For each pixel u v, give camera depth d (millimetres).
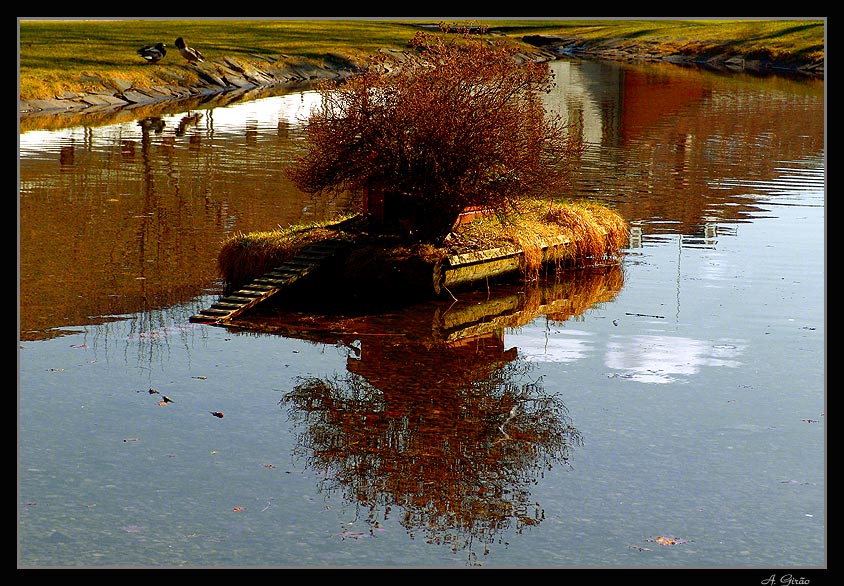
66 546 12086
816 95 69750
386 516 12984
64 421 15797
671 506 13344
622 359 19250
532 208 27359
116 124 52219
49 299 22016
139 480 13852
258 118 55562
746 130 52406
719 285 24469
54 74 63781
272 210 31000
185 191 33938
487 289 24266
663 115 58562
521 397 17203
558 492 13719
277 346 19688
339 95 24297
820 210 32812
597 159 43000
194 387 17391
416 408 16688
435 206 23578
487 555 12031
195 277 24047
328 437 15391
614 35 125688
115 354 18891
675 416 16391
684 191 36000
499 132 23406
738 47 106750
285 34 101500
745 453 14977
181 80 71312
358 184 24000
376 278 23328
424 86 23578
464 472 14297
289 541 12328
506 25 144250
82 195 33031
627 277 25328
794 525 12875
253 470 14250
